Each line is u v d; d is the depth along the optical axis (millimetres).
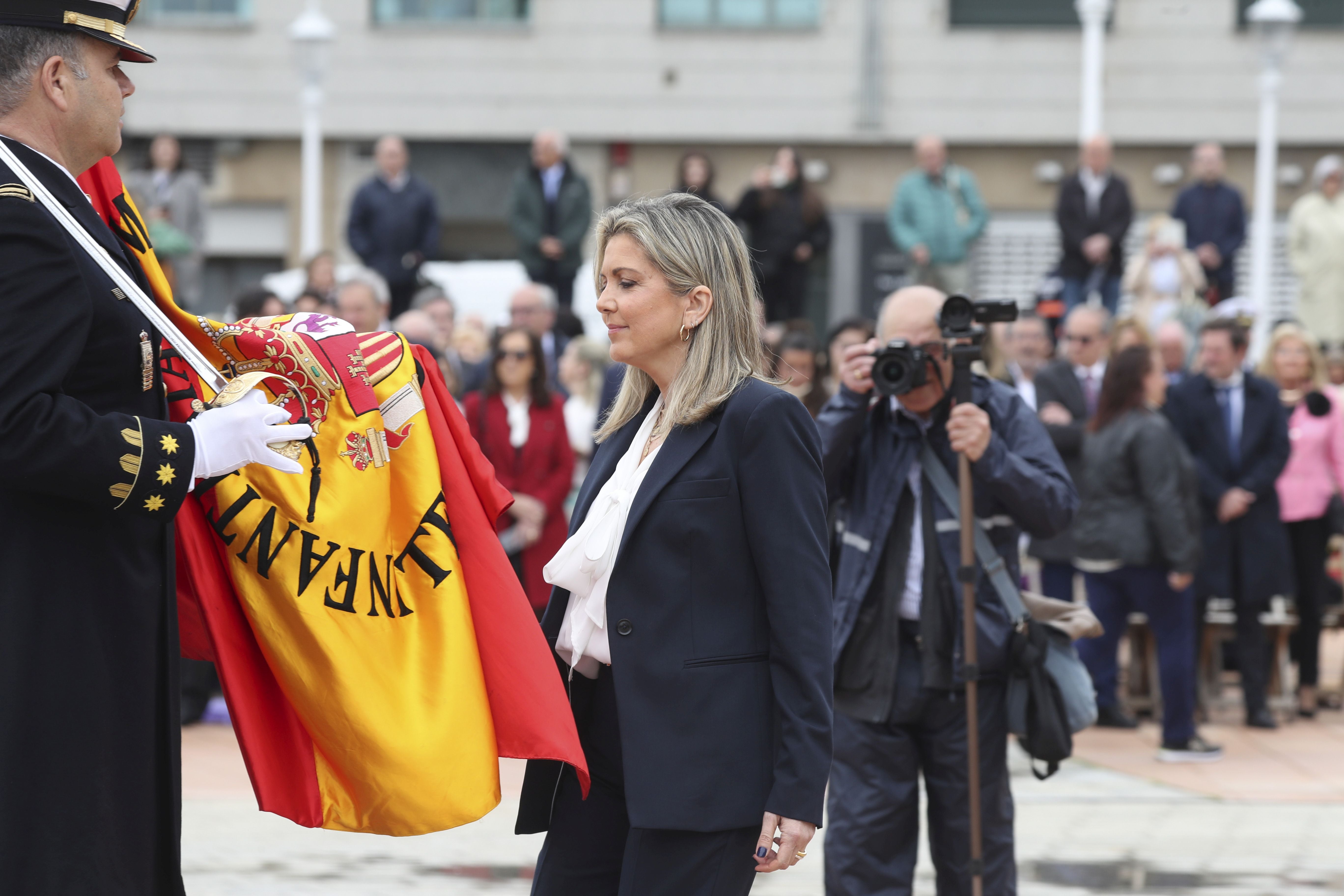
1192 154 35375
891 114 35438
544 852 5965
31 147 4867
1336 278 26438
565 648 5832
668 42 35594
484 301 25125
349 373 5562
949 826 7676
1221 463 15820
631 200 5828
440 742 5367
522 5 35781
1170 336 18188
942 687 7562
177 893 5078
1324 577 16625
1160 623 14344
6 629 4730
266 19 36094
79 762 4816
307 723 5352
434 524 5637
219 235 36656
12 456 4562
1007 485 7516
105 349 4895
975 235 24031
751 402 5523
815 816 5324
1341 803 12617
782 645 5418
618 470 5809
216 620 5312
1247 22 35000
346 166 36500
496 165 36250
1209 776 13609
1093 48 28125
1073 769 13828
